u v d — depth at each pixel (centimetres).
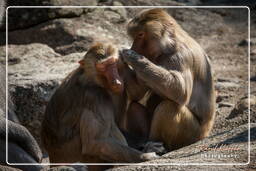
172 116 1502
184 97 1502
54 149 1500
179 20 3256
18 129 1449
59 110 1476
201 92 1585
